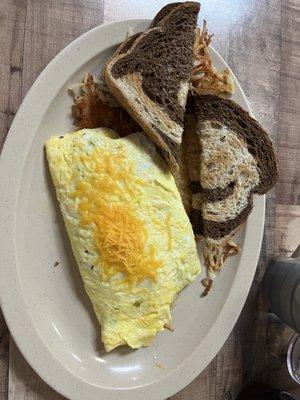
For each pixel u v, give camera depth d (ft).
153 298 0.86
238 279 1.01
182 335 0.97
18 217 0.80
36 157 0.82
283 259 1.12
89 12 0.89
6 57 0.82
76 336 0.87
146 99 0.84
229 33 1.06
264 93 1.12
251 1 1.09
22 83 0.83
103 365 0.90
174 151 0.87
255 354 1.12
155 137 0.84
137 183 0.84
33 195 0.82
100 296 0.83
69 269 0.86
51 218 0.84
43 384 0.87
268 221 1.13
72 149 0.82
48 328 0.84
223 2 1.05
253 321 1.12
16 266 0.78
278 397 1.06
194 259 0.90
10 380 0.84
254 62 1.10
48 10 0.85
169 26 0.86
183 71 0.87
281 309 1.06
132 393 0.90
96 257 0.82
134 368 0.93
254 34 1.10
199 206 0.95
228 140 0.94
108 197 0.82
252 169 0.97
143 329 0.86
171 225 0.87
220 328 1.00
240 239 1.01
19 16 0.82
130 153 0.84
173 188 0.88
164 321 0.88
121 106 0.88
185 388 1.03
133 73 0.84
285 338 1.16
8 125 0.82
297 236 1.17
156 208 0.85
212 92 0.96
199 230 0.97
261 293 1.13
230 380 1.09
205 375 1.05
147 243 0.84
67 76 0.82
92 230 0.81
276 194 1.14
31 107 0.78
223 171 0.94
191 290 0.98
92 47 0.83
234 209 0.97
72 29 0.87
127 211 0.82
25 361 0.85
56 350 0.85
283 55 1.14
